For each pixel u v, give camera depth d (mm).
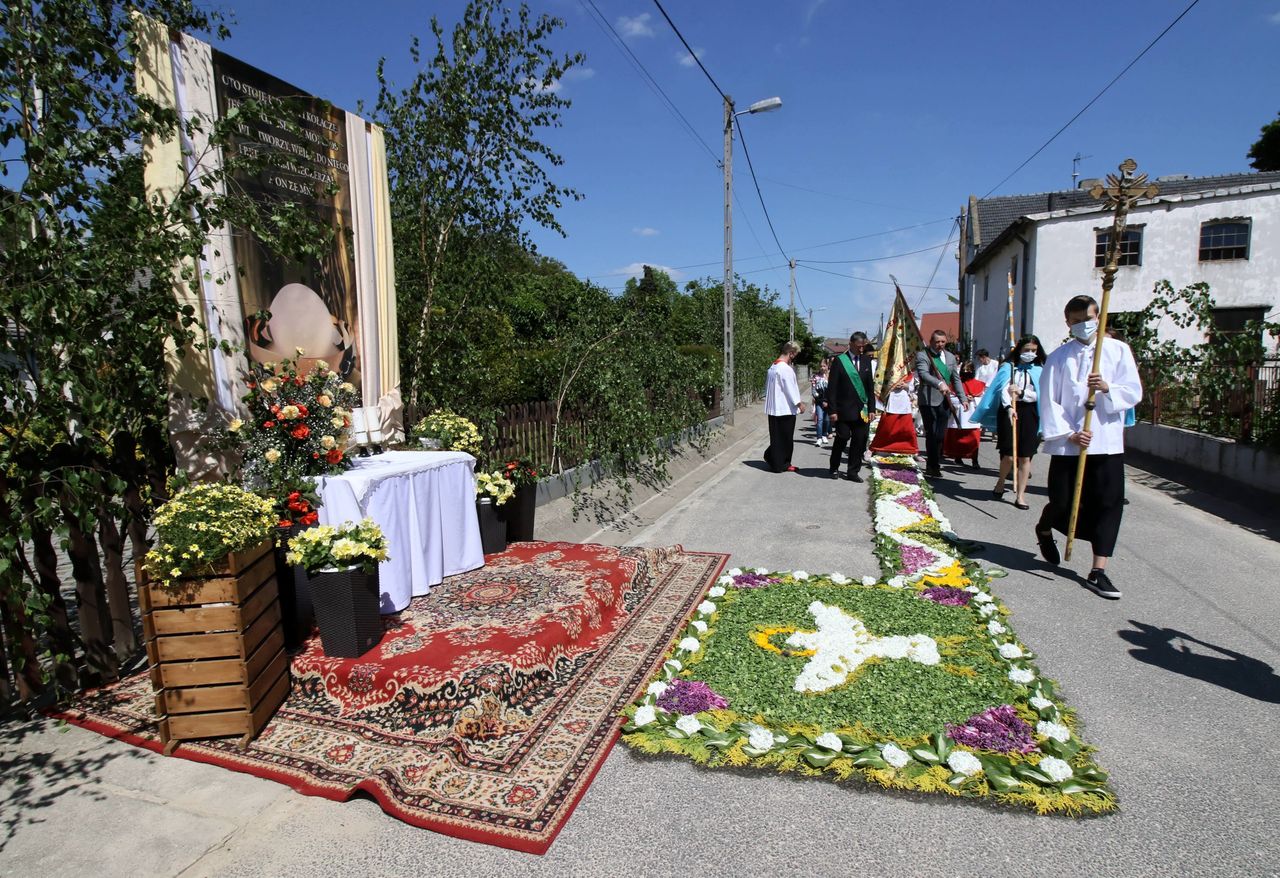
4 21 3223
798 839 2799
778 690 3902
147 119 3844
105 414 3629
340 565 3793
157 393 4035
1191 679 4059
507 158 7223
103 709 3723
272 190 4988
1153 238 18562
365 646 3895
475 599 4758
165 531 3264
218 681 3377
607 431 9867
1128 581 5750
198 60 4414
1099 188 5215
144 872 2646
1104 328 5219
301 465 4555
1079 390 5473
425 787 3082
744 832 2844
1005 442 8734
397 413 6305
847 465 12023
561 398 8969
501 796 3027
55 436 3633
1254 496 8766
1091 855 2684
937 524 7652
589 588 4945
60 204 3346
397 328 6594
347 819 2939
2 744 3445
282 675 3770
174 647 3352
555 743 3428
